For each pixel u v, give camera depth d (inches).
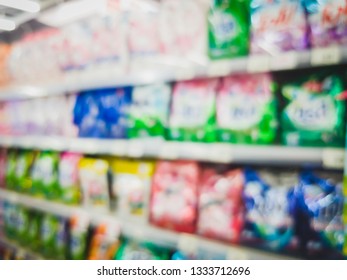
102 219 73.6
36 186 94.3
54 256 89.5
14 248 99.5
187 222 63.4
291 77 57.7
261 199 55.2
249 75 57.2
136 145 67.3
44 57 87.3
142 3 71.4
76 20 90.9
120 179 74.8
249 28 54.7
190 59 59.9
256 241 54.8
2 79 100.5
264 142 54.8
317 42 48.2
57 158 90.3
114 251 74.7
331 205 48.9
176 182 65.9
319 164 46.7
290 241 51.6
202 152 58.2
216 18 57.1
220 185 60.7
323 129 49.1
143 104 69.6
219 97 59.7
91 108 79.7
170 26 62.7
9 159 106.5
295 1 50.1
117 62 70.6
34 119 94.7
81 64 78.0
